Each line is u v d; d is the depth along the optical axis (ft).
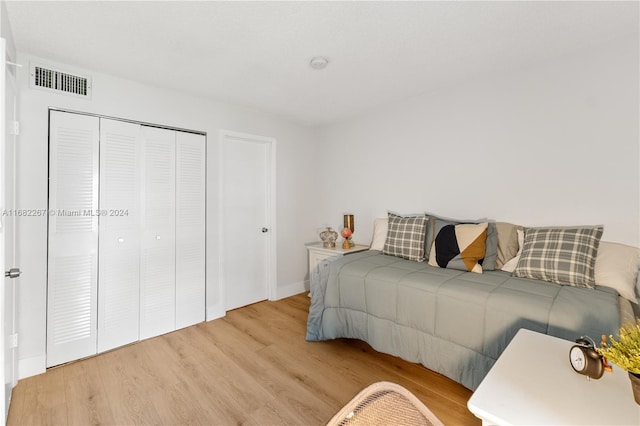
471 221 8.79
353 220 11.98
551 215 7.58
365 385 6.22
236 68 7.60
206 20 5.61
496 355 5.26
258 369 6.82
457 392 5.94
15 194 6.18
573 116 7.23
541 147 7.70
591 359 2.89
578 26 6.04
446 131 9.42
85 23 5.61
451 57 7.27
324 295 8.08
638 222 6.47
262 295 11.85
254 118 11.07
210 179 9.80
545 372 3.06
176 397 5.85
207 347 7.90
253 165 11.51
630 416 2.40
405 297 6.51
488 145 8.59
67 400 5.76
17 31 5.80
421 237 8.74
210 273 9.78
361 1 5.16
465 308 5.69
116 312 7.87
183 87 8.75
